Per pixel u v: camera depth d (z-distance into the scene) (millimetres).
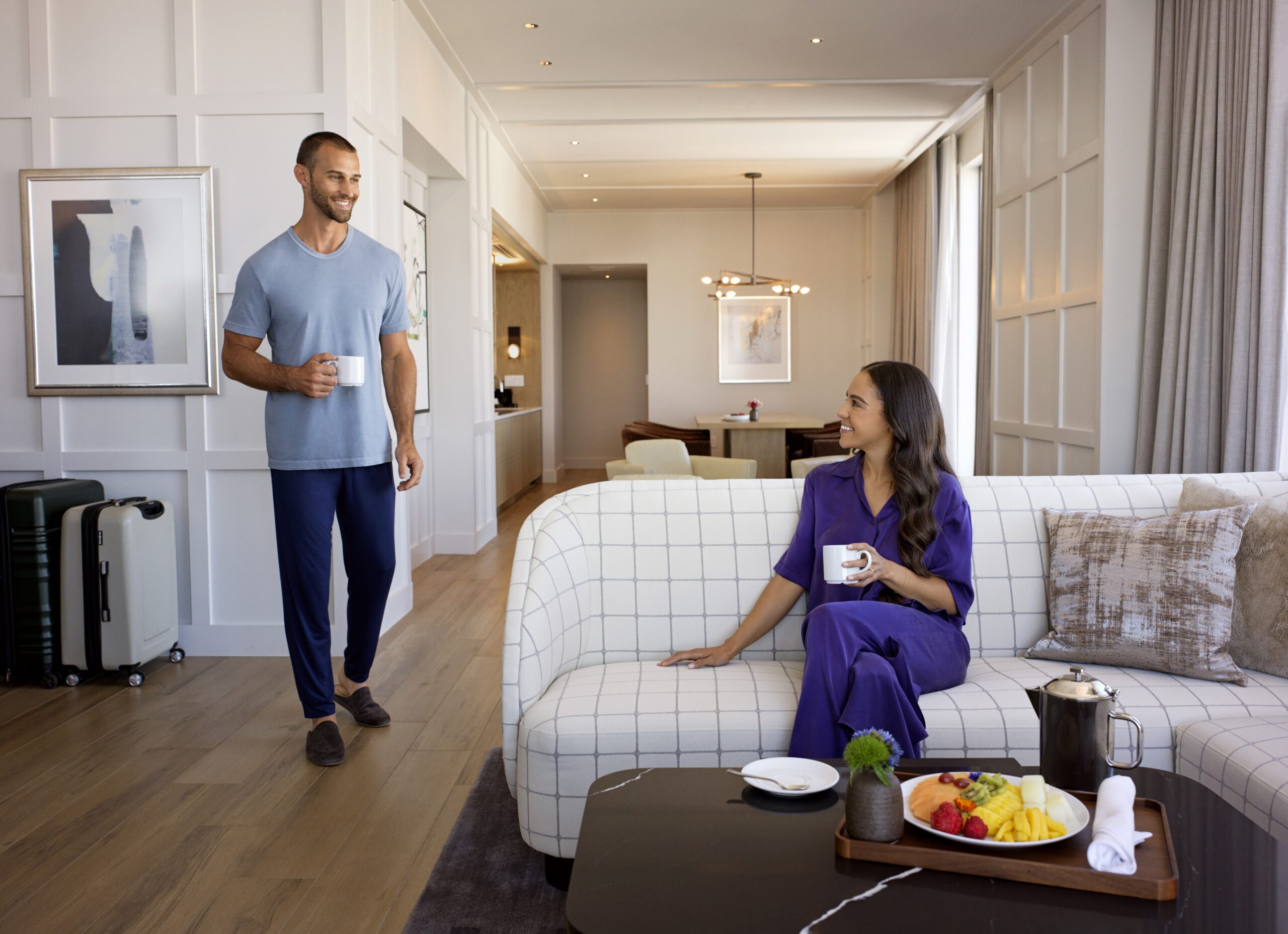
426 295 5902
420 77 4953
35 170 3633
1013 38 5289
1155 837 1209
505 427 8172
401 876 2004
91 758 2680
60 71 3666
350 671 2996
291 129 3650
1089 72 4562
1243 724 1761
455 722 2992
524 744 1841
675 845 1232
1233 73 3713
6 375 3740
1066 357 4836
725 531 2320
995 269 5914
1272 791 1509
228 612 3740
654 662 2191
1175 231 4031
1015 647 2262
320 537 2680
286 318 2658
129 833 2209
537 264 10086
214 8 3646
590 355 12031
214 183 3650
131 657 3297
